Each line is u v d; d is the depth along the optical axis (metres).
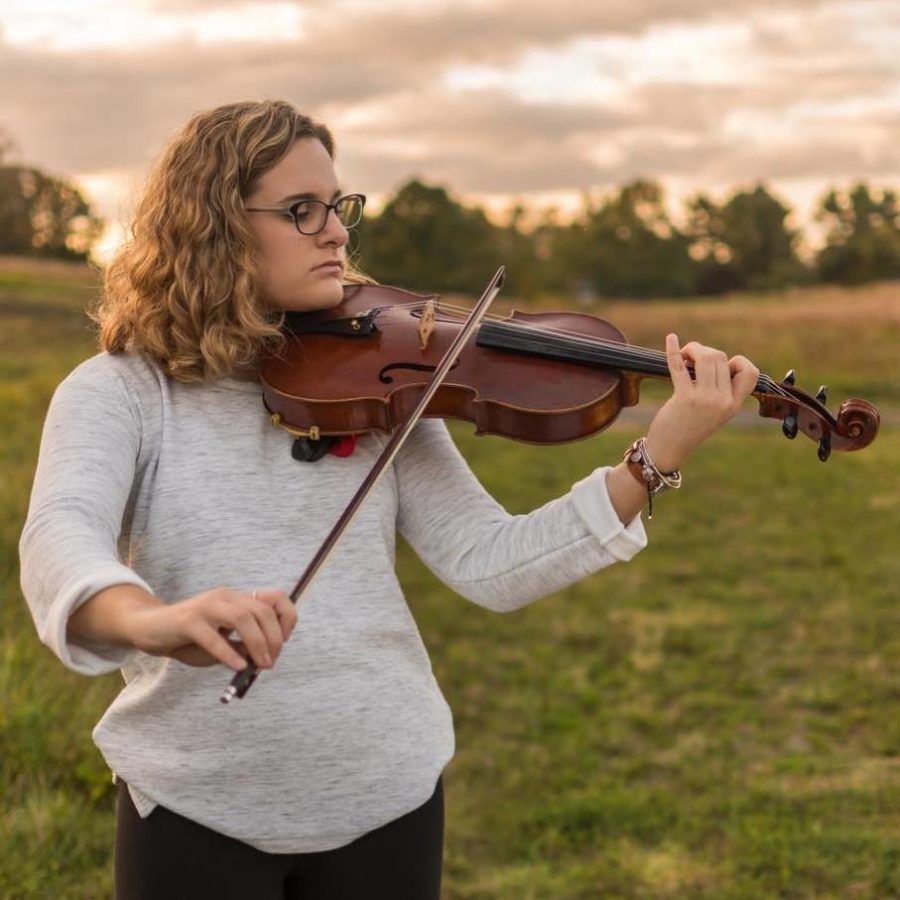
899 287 45.22
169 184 1.81
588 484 1.72
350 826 1.73
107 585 1.36
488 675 5.81
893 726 5.09
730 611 6.86
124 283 1.84
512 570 1.76
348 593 1.74
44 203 73.88
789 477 11.14
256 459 1.77
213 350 1.75
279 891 1.75
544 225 92.00
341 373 1.89
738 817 4.23
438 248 71.44
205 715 1.69
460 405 1.91
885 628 6.50
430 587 7.17
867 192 98.88
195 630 1.30
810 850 3.96
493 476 11.24
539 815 4.29
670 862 3.96
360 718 1.72
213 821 1.70
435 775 1.79
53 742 3.91
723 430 14.35
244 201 1.81
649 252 92.44
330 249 1.86
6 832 3.41
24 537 1.50
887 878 3.78
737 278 98.69
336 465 1.80
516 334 1.96
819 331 26.38
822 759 4.78
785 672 5.82
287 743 1.69
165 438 1.74
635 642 6.30
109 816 3.71
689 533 8.88
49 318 22.52
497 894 3.79
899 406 18.48
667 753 4.89
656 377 1.92
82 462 1.61
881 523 9.23
